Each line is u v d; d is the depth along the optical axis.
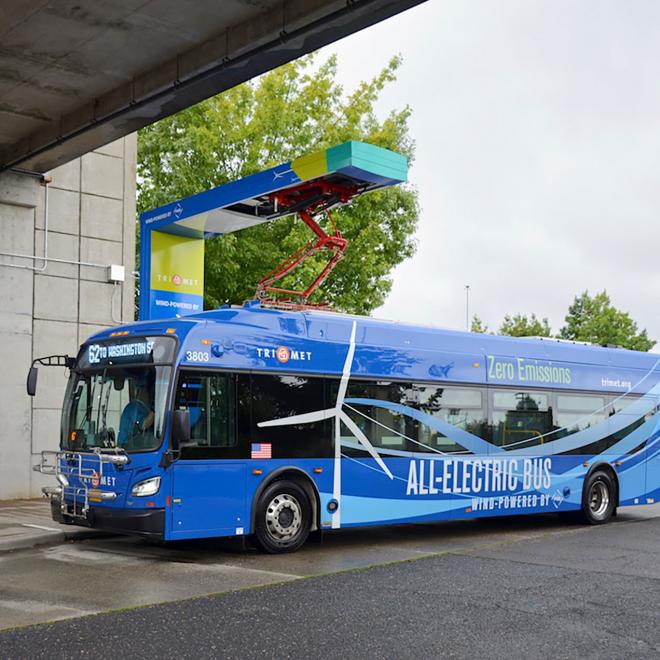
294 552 11.45
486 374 14.20
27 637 6.80
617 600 8.45
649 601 8.41
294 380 11.69
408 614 7.72
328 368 12.09
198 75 12.34
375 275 24.61
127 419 10.74
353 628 7.20
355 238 24.31
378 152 12.77
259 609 7.86
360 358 12.52
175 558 10.78
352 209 24.19
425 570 10.05
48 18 11.38
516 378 14.66
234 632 7.02
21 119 14.90
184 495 10.42
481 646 6.69
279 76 23.91
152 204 23.53
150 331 11.03
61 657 6.27
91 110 14.23
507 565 10.48
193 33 11.84
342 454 12.05
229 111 23.56
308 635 6.96
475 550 11.84
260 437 11.20
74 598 8.28
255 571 9.88
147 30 11.72
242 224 15.48
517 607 8.05
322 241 14.51
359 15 10.41
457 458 13.52
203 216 14.83
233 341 11.17
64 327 17.34
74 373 11.72
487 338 14.45
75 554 11.00
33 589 8.71
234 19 11.44
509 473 14.26
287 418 11.52
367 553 11.47
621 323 57.66
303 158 12.95
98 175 18.09
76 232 17.66
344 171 12.65
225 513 10.77
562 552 11.70
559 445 15.13
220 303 24.08
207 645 6.62
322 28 10.77
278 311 11.88
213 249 22.81
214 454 10.73
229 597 8.37
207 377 10.84
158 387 10.56
